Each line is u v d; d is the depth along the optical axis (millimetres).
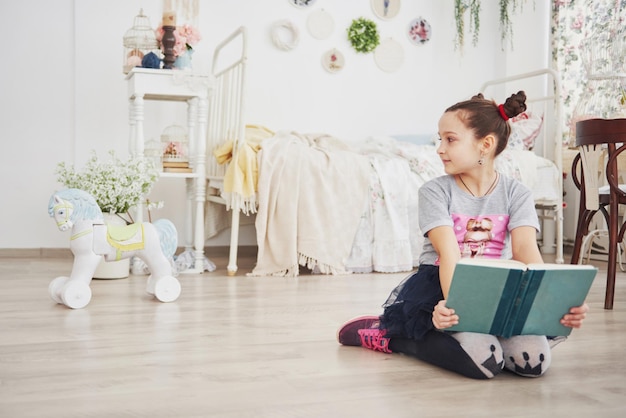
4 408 1298
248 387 1454
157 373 1562
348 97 4680
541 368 1526
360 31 4648
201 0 4281
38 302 2539
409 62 4836
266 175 3418
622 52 4098
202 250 3523
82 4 4043
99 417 1251
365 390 1440
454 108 1666
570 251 4816
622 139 2605
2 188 3984
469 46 4996
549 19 5051
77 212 2484
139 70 3396
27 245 4039
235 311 2400
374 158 3748
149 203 3377
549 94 5027
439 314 1485
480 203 1687
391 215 3633
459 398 1391
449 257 1574
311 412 1291
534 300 1446
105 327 2094
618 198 2623
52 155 4062
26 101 4008
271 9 4449
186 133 3941
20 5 3977
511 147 4324
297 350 1806
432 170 3848
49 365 1626
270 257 3453
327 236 3500
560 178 4234
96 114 4094
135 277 3258
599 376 1575
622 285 3225
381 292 2895
